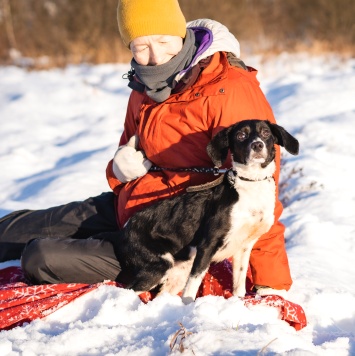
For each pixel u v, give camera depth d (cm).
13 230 558
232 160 454
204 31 503
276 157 481
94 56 1811
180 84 482
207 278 491
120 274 481
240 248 464
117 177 521
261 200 445
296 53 1669
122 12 488
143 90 514
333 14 1866
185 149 485
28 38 2033
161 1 475
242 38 1920
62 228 550
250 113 477
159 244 464
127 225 476
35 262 473
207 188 460
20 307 437
